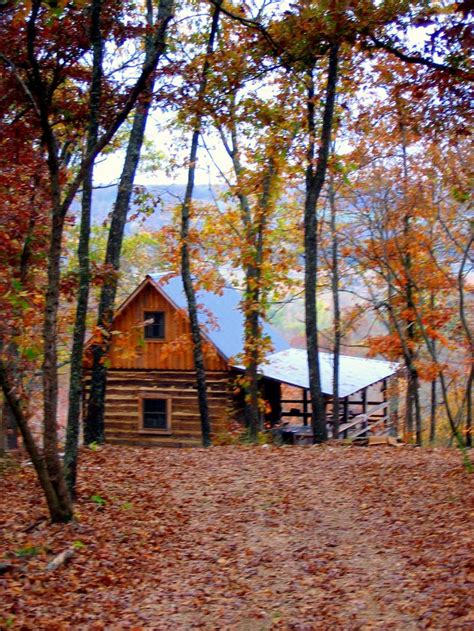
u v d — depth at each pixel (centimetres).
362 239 2395
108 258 1697
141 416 2792
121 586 846
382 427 3316
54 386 1000
